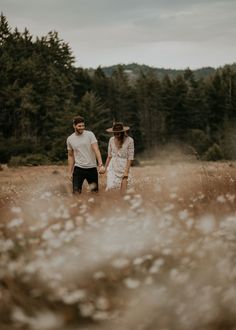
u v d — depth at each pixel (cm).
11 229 529
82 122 1045
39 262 396
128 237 475
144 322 320
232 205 561
